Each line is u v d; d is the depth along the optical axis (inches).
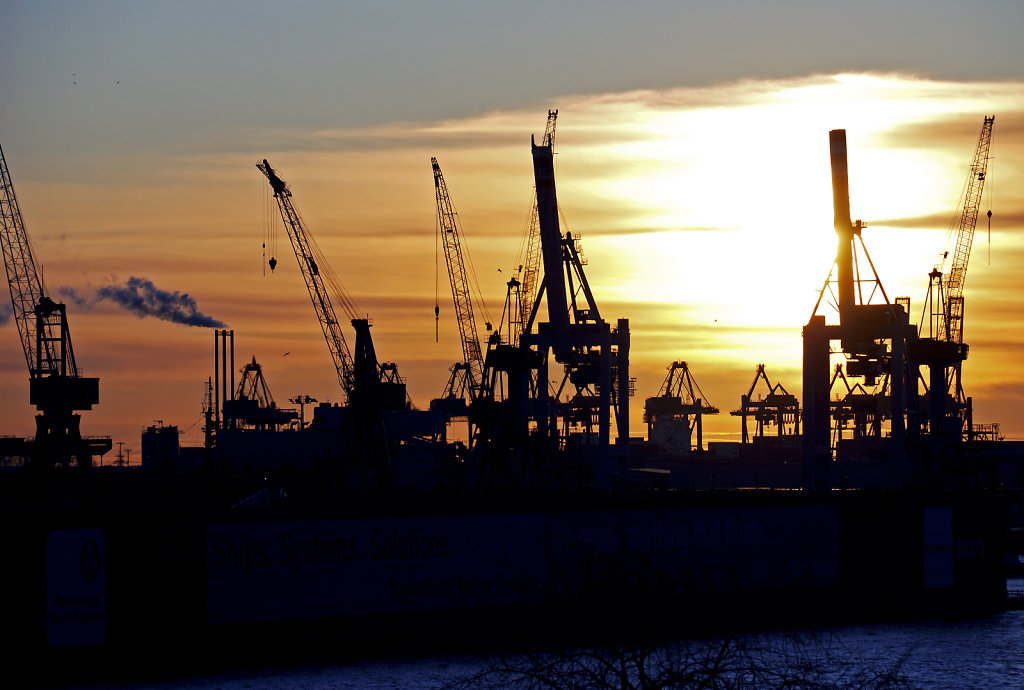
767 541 7780.5
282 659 6195.9
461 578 6692.9
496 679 3085.6
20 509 6245.1
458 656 6358.3
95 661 5792.3
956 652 7076.8
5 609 5625.0
